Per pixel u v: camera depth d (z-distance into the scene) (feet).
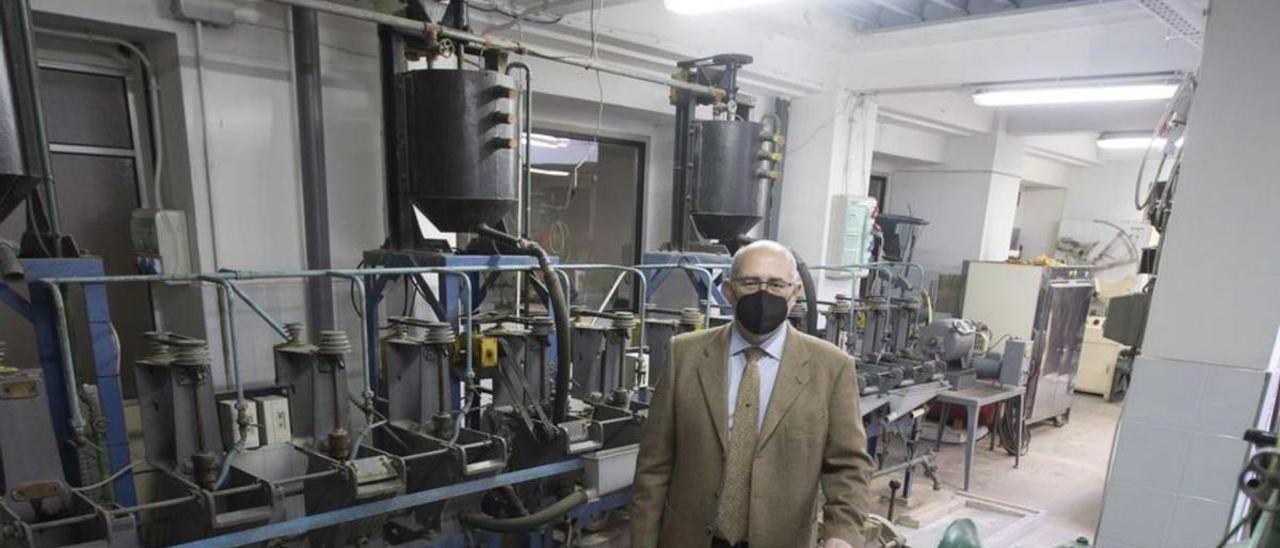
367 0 9.77
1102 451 17.25
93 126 9.07
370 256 8.66
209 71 8.79
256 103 9.23
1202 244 8.00
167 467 6.01
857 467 5.05
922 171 24.64
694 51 13.26
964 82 14.66
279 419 6.82
